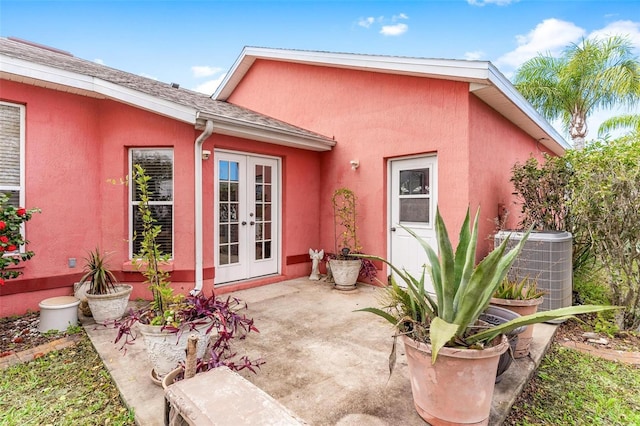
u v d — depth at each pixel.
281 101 7.48
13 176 4.23
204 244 4.96
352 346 3.24
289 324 3.85
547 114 10.80
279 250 6.16
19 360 3.12
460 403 1.91
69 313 3.80
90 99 4.77
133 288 4.82
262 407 1.42
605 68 9.38
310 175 6.45
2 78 4.08
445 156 4.79
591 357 3.14
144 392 2.48
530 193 5.02
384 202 5.61
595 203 3.94
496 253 1.87
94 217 4.79
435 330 1.73
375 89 5.68
